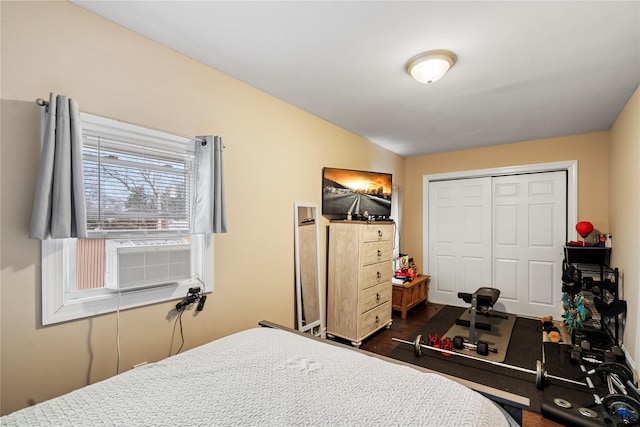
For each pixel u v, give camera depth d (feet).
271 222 8.83
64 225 4.60
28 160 4.64
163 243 6.04
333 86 8.19
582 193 12.24
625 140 9.14
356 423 3.26
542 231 13.29
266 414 3.40
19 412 3.37
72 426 3.17
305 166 10.07
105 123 5.41
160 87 6.24
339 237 10.55
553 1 4.88
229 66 7.18
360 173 12.19
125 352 5.69
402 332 11.44
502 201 14.20
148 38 6.07
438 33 5.79
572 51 6.31
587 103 9.09
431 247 16.08
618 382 6.77
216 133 7.32
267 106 8.68
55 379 4.89
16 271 4.54
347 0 4.94
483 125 11.30
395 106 9.54
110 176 5.54
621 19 5.27
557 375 8.20
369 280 10.48
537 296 13.37
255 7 5.15
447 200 15.66
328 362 4.68
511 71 7.20
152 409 3.46
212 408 3.49
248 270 8.11
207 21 5.54
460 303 15.15
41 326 4.75
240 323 7.86
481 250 14.64
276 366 4.51
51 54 4.86
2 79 4.43
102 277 5.48
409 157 16.81
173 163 6.47
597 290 10.22
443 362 9.01
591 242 11.96
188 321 6.70
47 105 4.63
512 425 3.84
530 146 13.41
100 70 5.40
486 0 4.89
